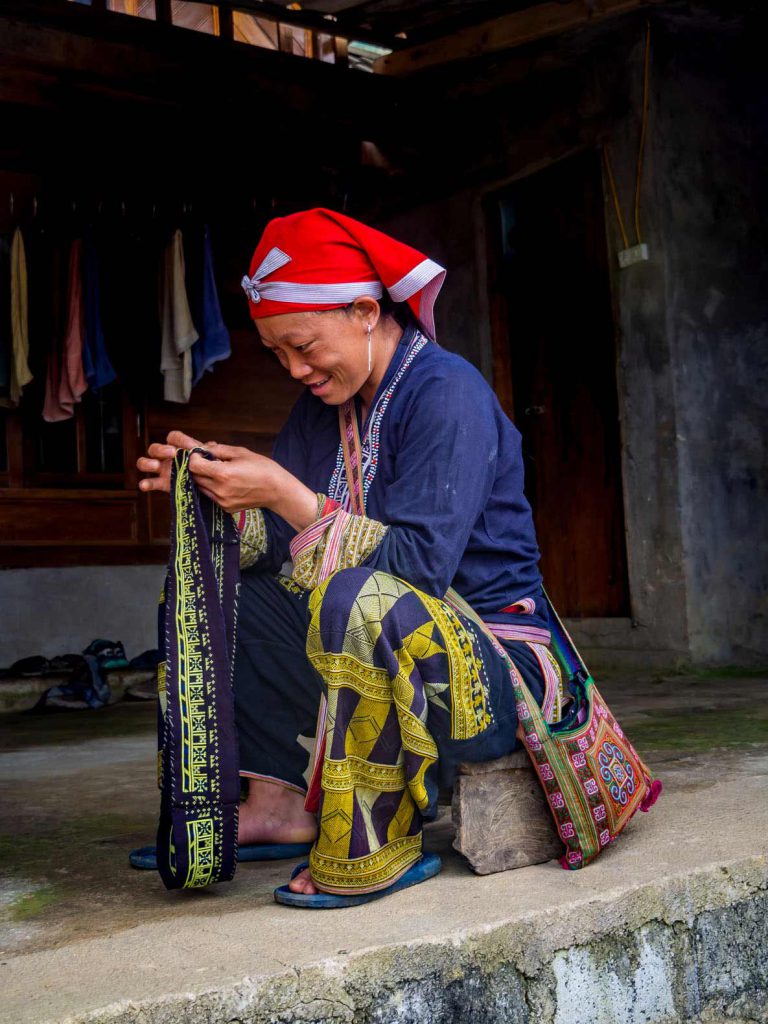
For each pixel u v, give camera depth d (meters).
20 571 6.10
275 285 1.79
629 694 4.74
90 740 4.00
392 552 1.68
